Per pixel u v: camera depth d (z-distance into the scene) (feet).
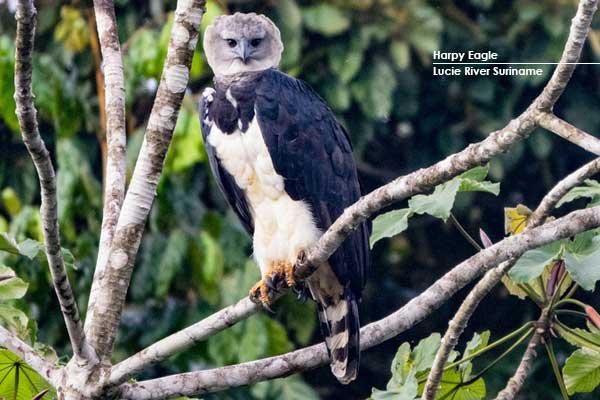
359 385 53.98
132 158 42.93
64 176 43.34
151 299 44.57
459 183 22.86
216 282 42.60
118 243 21.39
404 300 53.47
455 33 48.85
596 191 22.93
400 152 53.47
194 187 45.68
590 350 23.30
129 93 41.39
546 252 21.33
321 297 26.35
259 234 27.66
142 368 20.95
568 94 50.44
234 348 41.91
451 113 51.19
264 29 30.99
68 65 47.52
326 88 47.37
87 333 21.26
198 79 45.06
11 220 46.83
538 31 48.73
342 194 27.86
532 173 52.90
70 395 20.86
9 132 49.67
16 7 18.49
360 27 47.01
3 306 24.09
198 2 21.33
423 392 22.86
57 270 20.06
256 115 27.40
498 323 52.54
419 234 54.13
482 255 21.20
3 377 23.11
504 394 23.40
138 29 44.62
